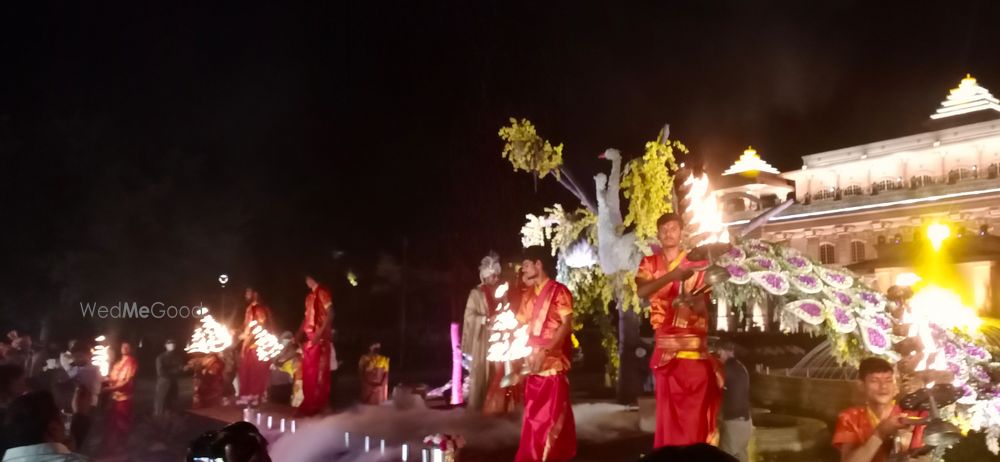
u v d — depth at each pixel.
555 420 7.82
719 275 5.89
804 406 14.99
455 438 8.64
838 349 10.91
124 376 13.18
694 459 2.24
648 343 16.30
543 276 8.37
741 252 10.14
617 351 17.56
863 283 11.04
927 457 5.40
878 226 48.97
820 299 10.51
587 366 30.23
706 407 6.12
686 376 6.14
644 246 13.48
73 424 10.83
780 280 10.10
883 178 54.31
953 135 50.94
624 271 14.18
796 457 11.26
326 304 13.00
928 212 46.69
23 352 18.12
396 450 10.11
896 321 7.16
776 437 11.51
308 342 12.96
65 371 17.00
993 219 44.41
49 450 4.96
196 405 15.66
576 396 18.28
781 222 53.09
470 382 13.23
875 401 5.37
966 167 50.75
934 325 7.30
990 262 25.73
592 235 15.89
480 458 9.52
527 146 14.99
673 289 6.31
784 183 55.81
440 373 32.72
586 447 10.88
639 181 13.88
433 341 38.91
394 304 39.84
